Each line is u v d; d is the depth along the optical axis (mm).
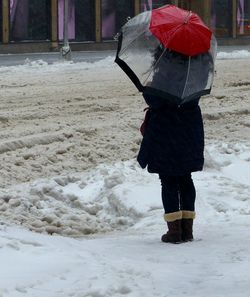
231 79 25078
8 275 5914
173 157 8070
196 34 7930
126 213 10195
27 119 16828
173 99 7887
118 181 11195
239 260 6969
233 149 14445
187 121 8117
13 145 13680
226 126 16766
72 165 12930
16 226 8922
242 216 9898
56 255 6578
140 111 17969
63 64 32250
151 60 7938
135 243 8102
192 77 7930
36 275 5941
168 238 8148
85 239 8609
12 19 43219
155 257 7172
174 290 5867
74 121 16516
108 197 10719
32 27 44250
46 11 44781
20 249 6699
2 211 9828
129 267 6441
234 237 8227
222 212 10211
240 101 19859
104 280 5883
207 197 10531
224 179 11984
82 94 21297
